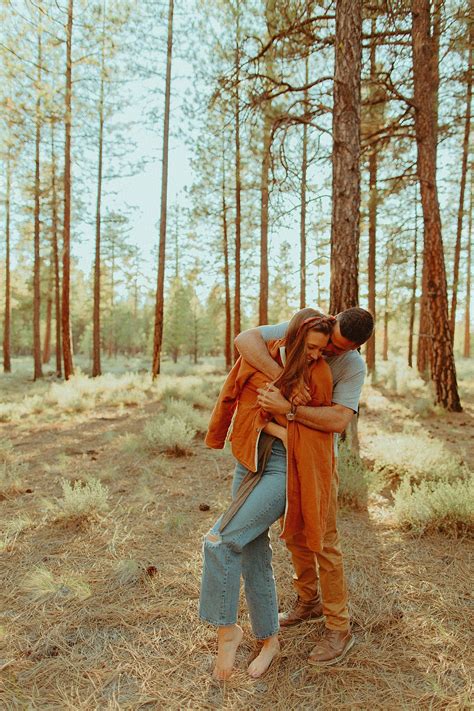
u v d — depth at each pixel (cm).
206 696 188
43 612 242
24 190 1648
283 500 197
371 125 902
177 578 276
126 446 575
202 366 2531
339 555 214
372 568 288
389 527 352
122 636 225
